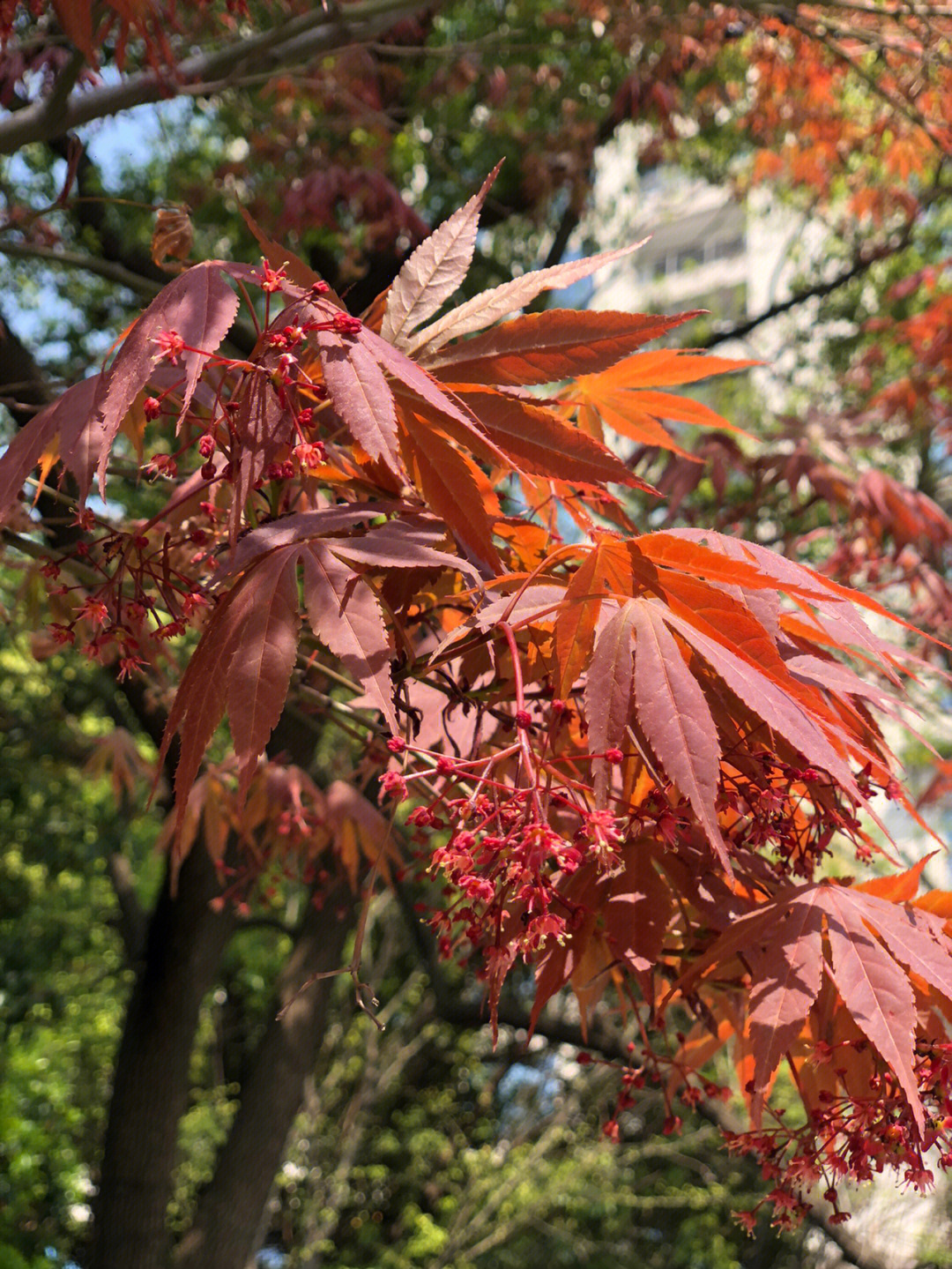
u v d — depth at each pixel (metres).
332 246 6.49
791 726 1.24
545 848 1.22
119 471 2.43
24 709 7.52
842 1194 6.66
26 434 1.66
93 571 2.15
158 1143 5.85
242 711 1.33
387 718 1.32
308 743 4.96
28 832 7.72
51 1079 8.41
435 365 1.58
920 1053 1.39
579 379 2.01
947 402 7.73
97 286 6.84
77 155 2.29
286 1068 6.40
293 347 1.39
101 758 4.38
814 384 10.02
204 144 7.56
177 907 5.96
